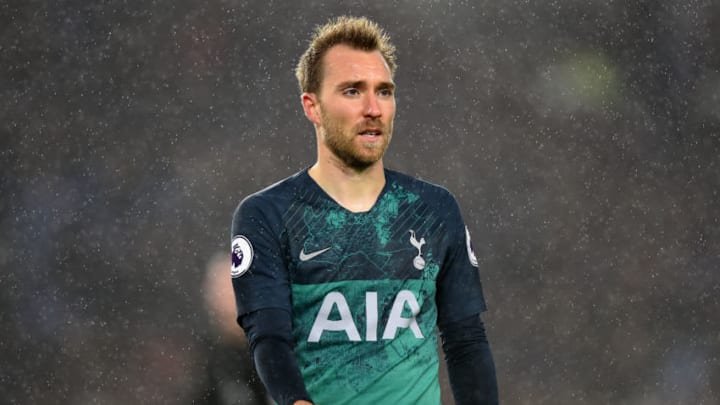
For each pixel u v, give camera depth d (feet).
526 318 92.58
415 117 102.42
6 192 93.45
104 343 82.79
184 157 96.43
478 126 102.12
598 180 99.86
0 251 90.17
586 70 102.83
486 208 99.76
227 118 98.12
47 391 81.05
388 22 102.53
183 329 82.07
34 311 86.58
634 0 103.60
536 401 86.28
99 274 89.25
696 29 103.14
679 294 94.32
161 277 88.84
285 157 98.22
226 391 70.74
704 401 86.69
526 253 97.14
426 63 103.19
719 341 91.04
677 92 102.42
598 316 92.38
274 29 99.60
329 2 100.94
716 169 100.73
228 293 77.56
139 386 78.79
